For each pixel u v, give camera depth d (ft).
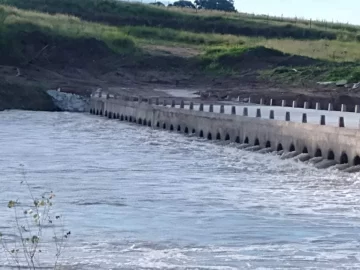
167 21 496.23
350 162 130.72
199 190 113.50
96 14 484.33
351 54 408.26
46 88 310.45
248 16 541.75
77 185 116.98
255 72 370.32
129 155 159.12
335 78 339.77
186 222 90.43
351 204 101.60
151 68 381.40
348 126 152.76
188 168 138.82
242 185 118.52
